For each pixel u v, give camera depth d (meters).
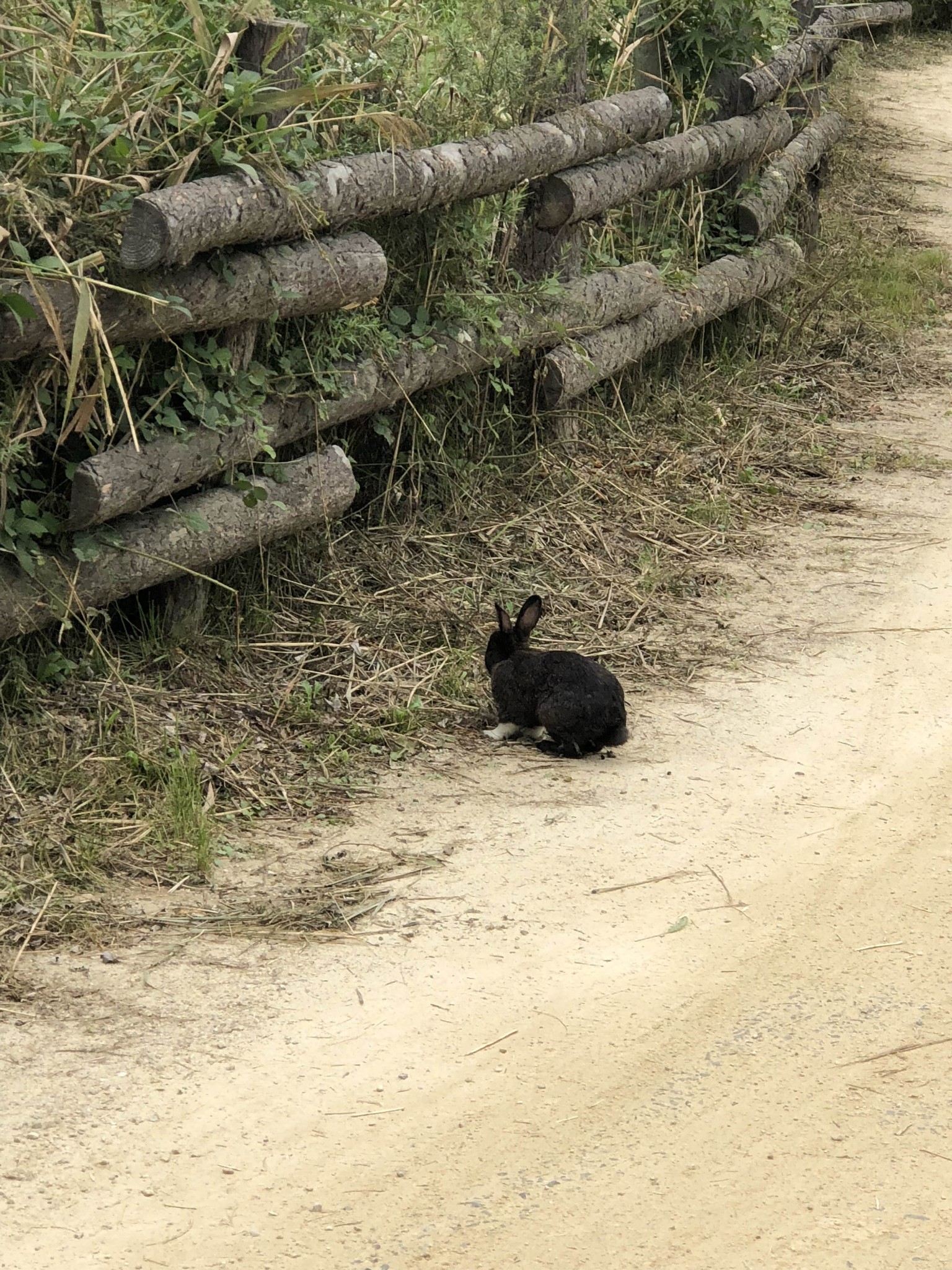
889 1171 3.53
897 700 6.08
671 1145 3.60
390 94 6.61
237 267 5.46
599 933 4.49
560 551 7.30
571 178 7.68
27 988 4.05
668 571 7.26
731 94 9.93
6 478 4.94
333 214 5.85
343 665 6.03
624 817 5.17
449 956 4.34
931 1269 3.22
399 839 4.97
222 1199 3.35
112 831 4.83
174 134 5.30
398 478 7.18
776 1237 3.31
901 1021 4.11
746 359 10.12
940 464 8.89
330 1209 3.34
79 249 5.02
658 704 6.01
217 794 5.14
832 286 10.84
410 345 6.67
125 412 5.34
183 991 4.09
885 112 19.72
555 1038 3.99
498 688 5.70
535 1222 3.32
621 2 9.09
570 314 7.84
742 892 4.73
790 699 6.08
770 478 8.54
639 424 8.81
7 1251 3.15
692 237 9.73
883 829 5.14
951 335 11.54
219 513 5.73
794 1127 3.68
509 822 5.11
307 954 4.30
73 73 5.20
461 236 6.87
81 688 5.42
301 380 6.11
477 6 7.50
